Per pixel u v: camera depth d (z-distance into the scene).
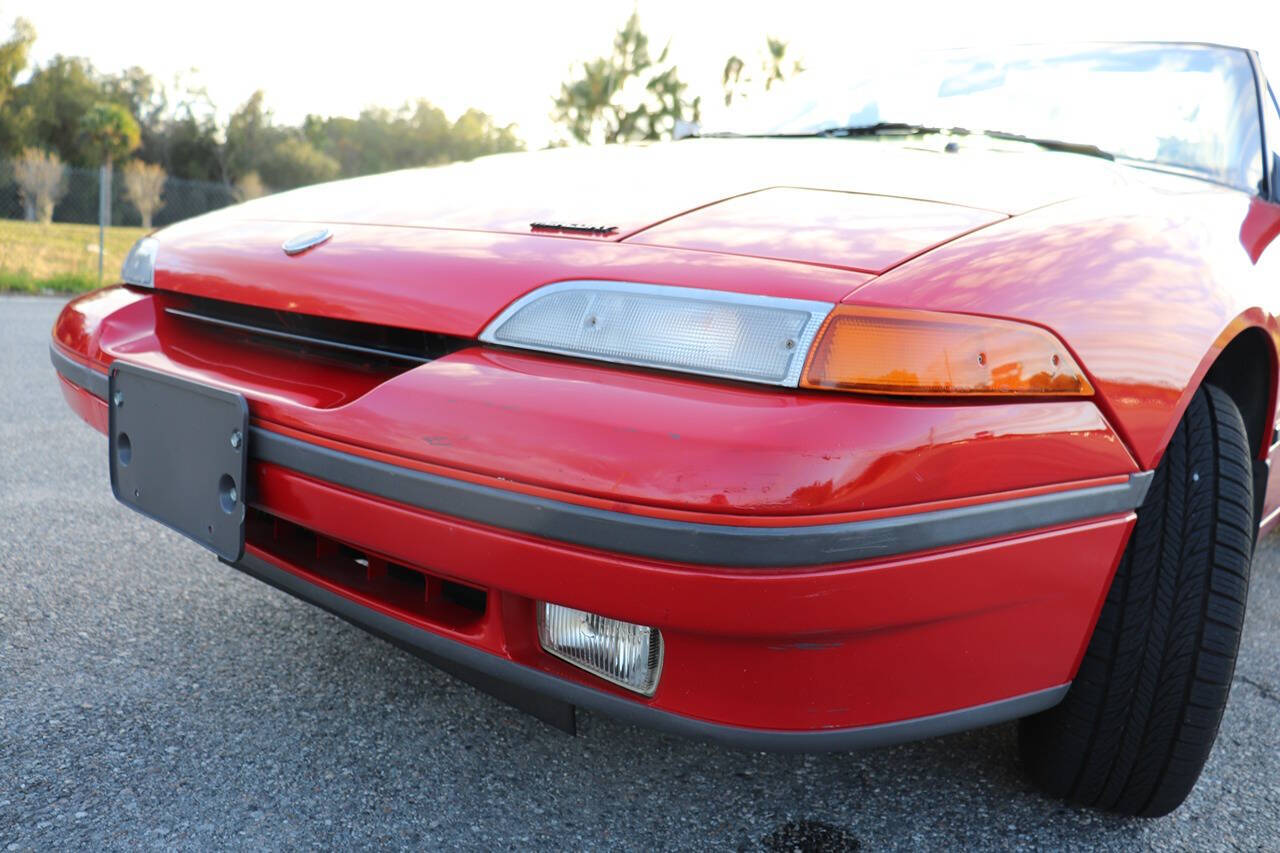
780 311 1.06
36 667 1.64
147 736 1.46
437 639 1.21
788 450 0.96
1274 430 1.70
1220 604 1.32
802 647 1.02
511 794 1.39
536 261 1.23
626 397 1.04
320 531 1.23
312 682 1.67
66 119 45.69
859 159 1.61
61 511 2.46
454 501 1.08
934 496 1.01
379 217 1.50
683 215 1.30
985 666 1.13
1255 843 1.40
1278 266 1.63
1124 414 1.17
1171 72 2.09
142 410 1.47
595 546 1.00
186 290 1.57
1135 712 1.33
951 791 1.48
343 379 1.33
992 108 2.10
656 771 1.49
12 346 5.26
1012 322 1.08
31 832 1.21
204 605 1.96
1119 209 1.36
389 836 1.27
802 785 1.47
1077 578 1.17
